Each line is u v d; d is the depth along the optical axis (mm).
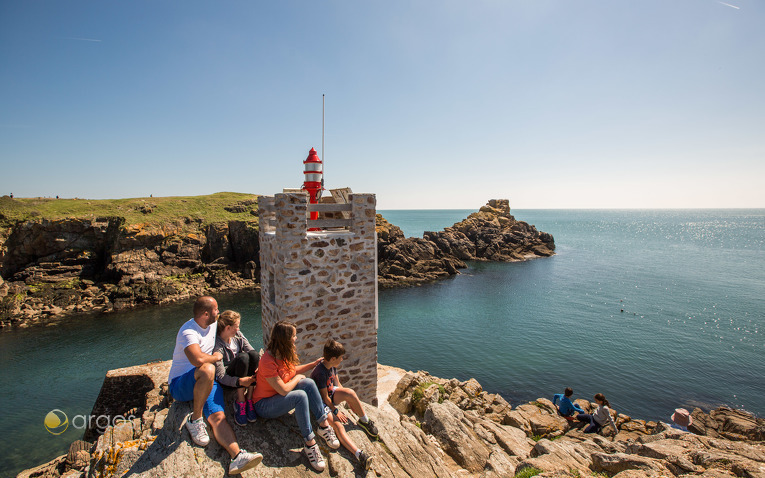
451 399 13391
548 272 53438
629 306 36219
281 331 4680
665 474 6156
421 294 41406
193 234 46531
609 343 26906
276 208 8680
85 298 37000
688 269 55438
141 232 43250
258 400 4840
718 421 14398
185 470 4047
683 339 27516
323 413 4977
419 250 54906
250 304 37469
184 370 4723
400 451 5754
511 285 45406
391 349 26297
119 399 12617
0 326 30797
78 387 21438
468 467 7824
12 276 39094
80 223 42562
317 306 9133
